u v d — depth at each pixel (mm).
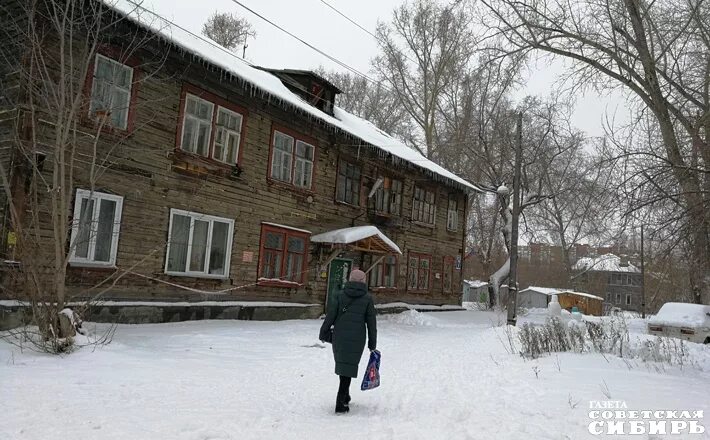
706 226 9281
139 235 12453
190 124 13906
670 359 9789
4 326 9945
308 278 18016
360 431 5074
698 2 11539
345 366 6000
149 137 12664
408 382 7984
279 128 16703
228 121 15008
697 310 16516
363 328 6203
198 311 13922
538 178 30859
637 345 11734
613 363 8852
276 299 16625
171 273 13195
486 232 45375
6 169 10375
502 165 32406
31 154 9875
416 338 15031
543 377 7664
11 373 6703
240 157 15188
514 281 18547
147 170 12609
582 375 7680
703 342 15477
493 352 11375
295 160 17438
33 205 9789
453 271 27766
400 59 37344
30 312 10125
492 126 32844
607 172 10180
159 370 7594
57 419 4996
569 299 47906
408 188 23891
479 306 32938
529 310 35125
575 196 23547
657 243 10109
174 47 12836
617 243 10680
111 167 11805
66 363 7547
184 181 13539
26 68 10180
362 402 6543
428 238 25469
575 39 14039
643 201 9664
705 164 9852
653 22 12828
